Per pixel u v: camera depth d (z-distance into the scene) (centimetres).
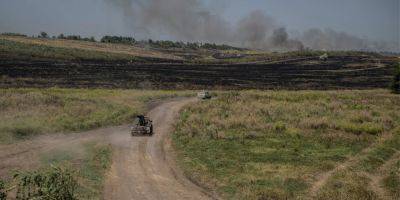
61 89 7050
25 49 13738
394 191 2639
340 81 11138
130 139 3897
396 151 3666
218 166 3042
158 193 2455
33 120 4031
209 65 15025
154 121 4944
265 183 2695
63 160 2945
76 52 15238
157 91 7788
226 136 3944
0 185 1744
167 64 14538
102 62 13588
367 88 9725
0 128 3594
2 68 9706
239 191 2538
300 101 6531
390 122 4828
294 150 3544
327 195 2477
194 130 4200
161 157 3300
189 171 2920
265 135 4069
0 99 4962
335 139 3950
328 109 5722
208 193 2519
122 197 2331
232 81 10462
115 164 3014
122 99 6331
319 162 3228
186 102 6562
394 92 8194
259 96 7000
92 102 5744
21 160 2842
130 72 11175
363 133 4238
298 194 2522
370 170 3086
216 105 5959
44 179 1748
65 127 4056
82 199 2159
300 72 13362
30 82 7981
